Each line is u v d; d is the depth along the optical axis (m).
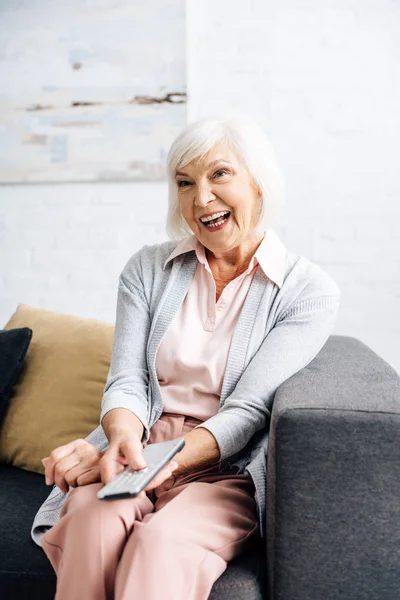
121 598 0.96
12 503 1.39
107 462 1.08
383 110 2.17
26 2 2.28
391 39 2.14
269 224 1.38
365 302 2.24
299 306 1.32
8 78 2.32
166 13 2.20
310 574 1.01
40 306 2.41
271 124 2.21
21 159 2.34
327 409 1.01
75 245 2.37
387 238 2.21
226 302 1.37
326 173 2.21
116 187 2.32
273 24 2.18
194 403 1.33
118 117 2.27
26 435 1.60
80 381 1.62
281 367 1.25
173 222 1.49
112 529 1.02
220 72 2.22
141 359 1.39
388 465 0.99
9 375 1.65
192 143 1.30
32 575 1.15
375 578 1.01
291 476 1.01
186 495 1.14
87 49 2.26
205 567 1.01
